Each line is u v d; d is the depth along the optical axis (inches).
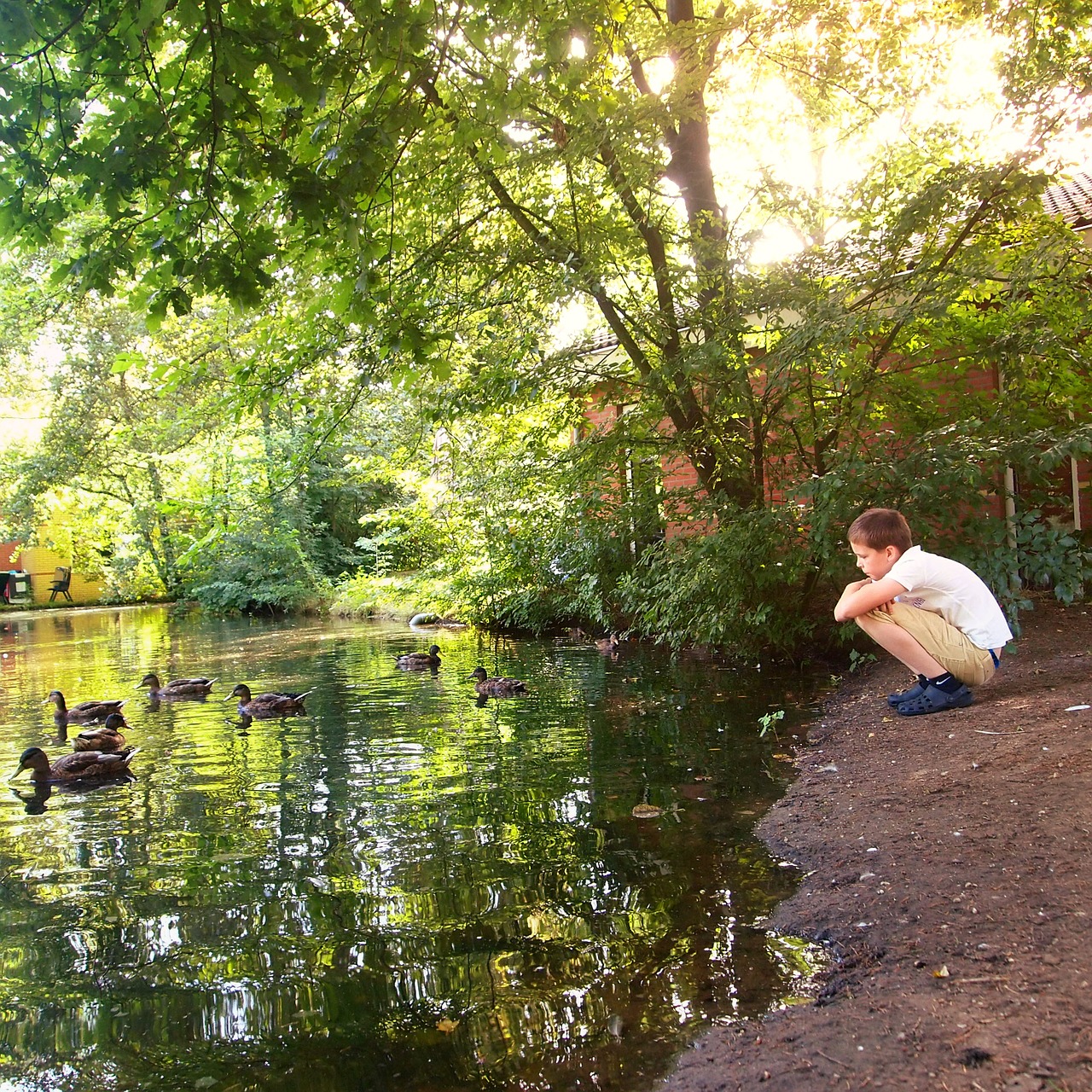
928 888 150.2
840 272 366.9
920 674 273.0
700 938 148.5
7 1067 120.6
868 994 122.8
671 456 426.6
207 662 596.4
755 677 404.2
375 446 776.9
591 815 218.7
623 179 381.4
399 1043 122.8
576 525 529.3
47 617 1181.7
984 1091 95.0
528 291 429.7
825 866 171.8
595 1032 122.5
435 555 818.8
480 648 598.2
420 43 198.4
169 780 281.7
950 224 365.1
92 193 196.5
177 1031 128.5
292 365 400.8
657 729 311.7
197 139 195.0
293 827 222.8
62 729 390.6
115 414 1258.6
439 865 189.5
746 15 378.0
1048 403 369.1
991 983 117.6
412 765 280.7
